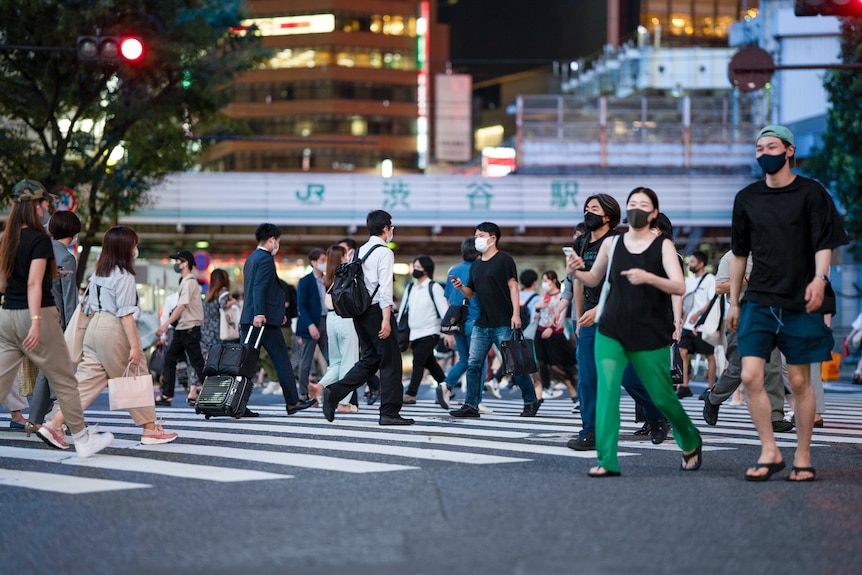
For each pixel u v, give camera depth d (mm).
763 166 7035
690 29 75875
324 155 92562
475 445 8922
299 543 5043
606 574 4414
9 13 23141
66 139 25156
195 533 5309
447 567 4535
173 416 12289
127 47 15961
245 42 26578
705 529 5367
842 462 8062
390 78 93688
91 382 8633
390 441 9219
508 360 11555
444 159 71938
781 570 4555
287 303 16234
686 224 39406
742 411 13477
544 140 39812
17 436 9656
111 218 27297
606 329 7176
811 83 40625
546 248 40406
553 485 6711
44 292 8031
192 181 37000
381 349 10719
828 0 14000
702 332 13164
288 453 8352
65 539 5242
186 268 14922
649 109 40188
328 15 92312
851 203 28281
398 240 38812
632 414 12586
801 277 7008
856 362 29500
